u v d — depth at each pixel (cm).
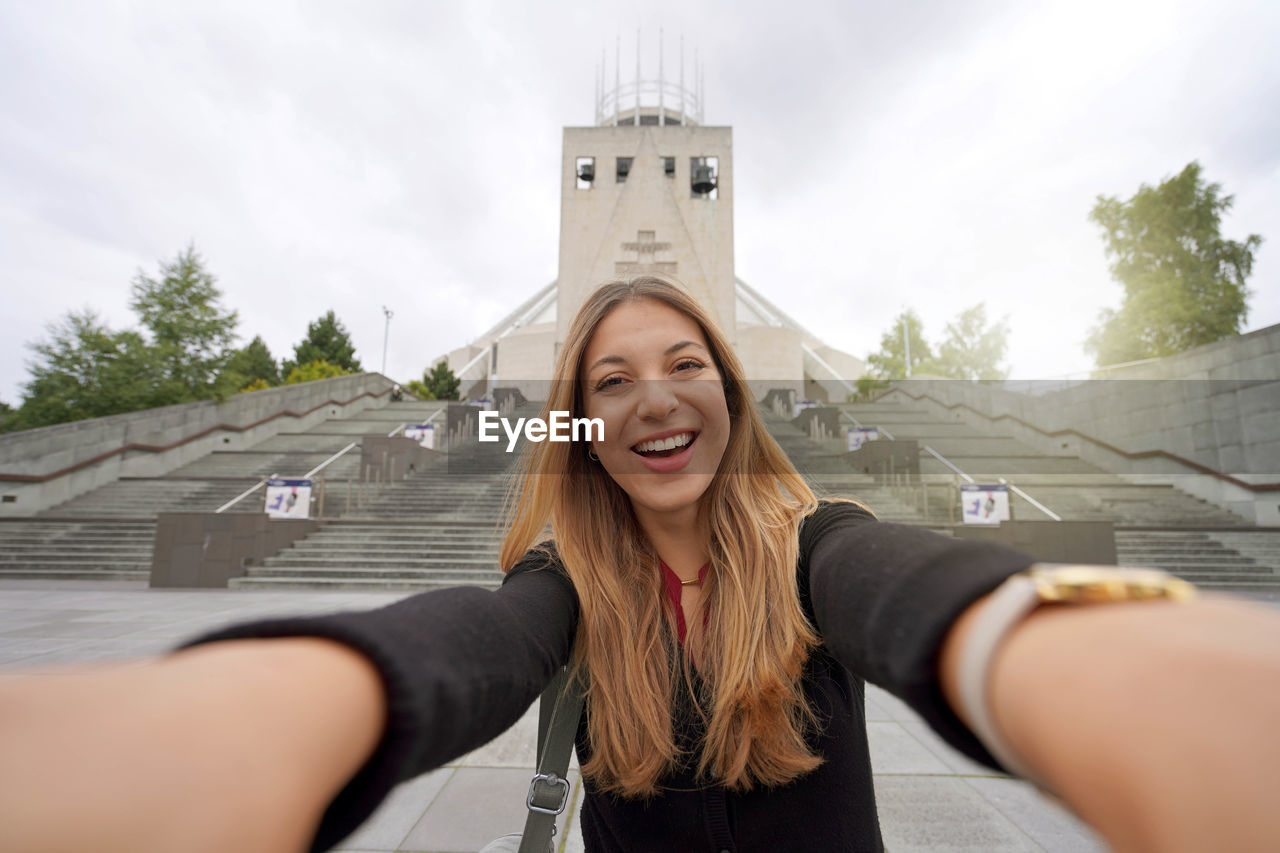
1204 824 23
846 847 99
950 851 261
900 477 1502
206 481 1588
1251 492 1293
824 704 103
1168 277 2333
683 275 2817
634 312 114
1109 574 43
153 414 1717
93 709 29
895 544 67
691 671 104
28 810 21
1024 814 290
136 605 823
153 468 1678
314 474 1633
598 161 3070
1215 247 2320
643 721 99
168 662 39
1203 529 1155
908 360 4288
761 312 5109
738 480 113
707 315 118
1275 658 28
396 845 269
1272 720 23
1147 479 1538
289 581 1002
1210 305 2244
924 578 53
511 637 73
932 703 48
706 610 108
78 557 1175
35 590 988
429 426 1816
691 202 3056
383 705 45
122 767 25
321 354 4425
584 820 119
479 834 278
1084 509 1354
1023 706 38
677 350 109
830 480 1503
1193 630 34
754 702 95
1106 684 32
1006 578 47
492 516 1295
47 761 24
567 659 104
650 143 2919
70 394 1802
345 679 42
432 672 49
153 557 1009
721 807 99
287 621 46
